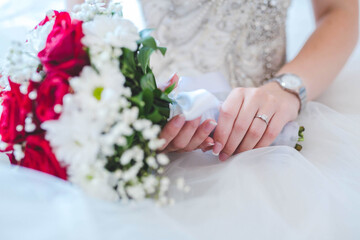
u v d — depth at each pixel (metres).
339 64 0.49
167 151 0.38
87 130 0.28
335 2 0.53
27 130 0.30
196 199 0.32
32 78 0.31
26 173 0.29
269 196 0.34
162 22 0.48
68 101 0.28
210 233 0.30
